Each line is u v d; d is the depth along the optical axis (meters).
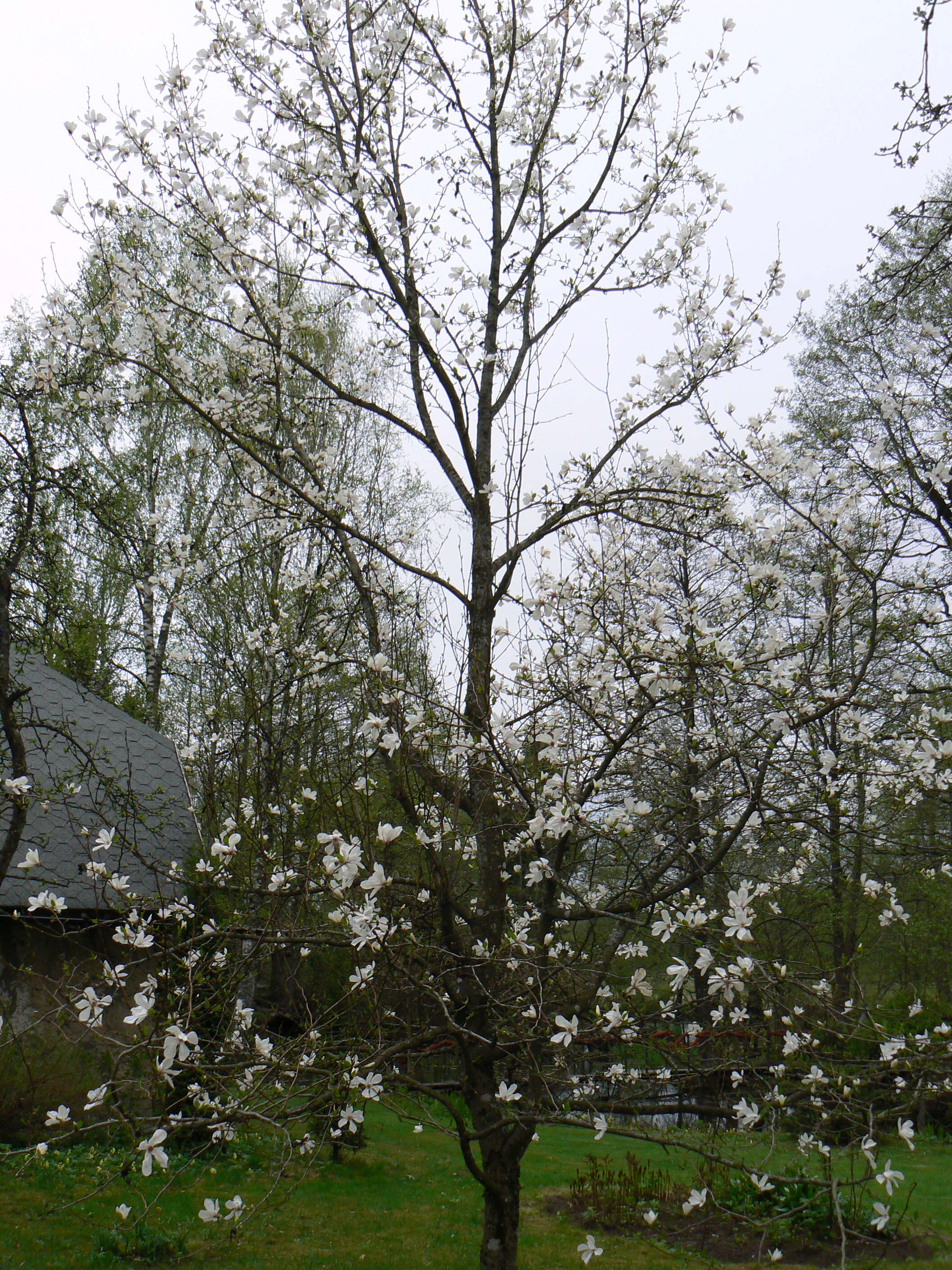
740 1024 4.15
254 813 5.98
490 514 5.68
